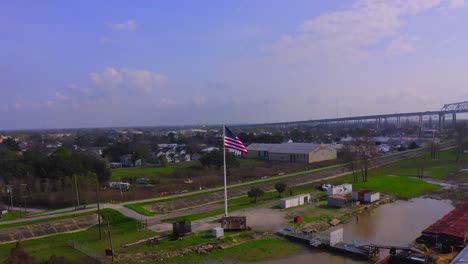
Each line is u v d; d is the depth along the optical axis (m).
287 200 63.88
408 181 90.06
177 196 73.06
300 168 116.12
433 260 36.75
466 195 77.00
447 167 113.31
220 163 112.25
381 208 67.19
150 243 45.75
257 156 152.25
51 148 178.75
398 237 49.28
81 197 75.25
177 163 139.25
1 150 117.00
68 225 54.31
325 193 76.25
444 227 44.78
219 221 55.31
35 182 82.00
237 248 44.94
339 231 45.56
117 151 146.25
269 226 53.28
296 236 47.66
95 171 88.56
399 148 165.62
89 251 43.09
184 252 43.19
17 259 27.22
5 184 79.38
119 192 80.31
